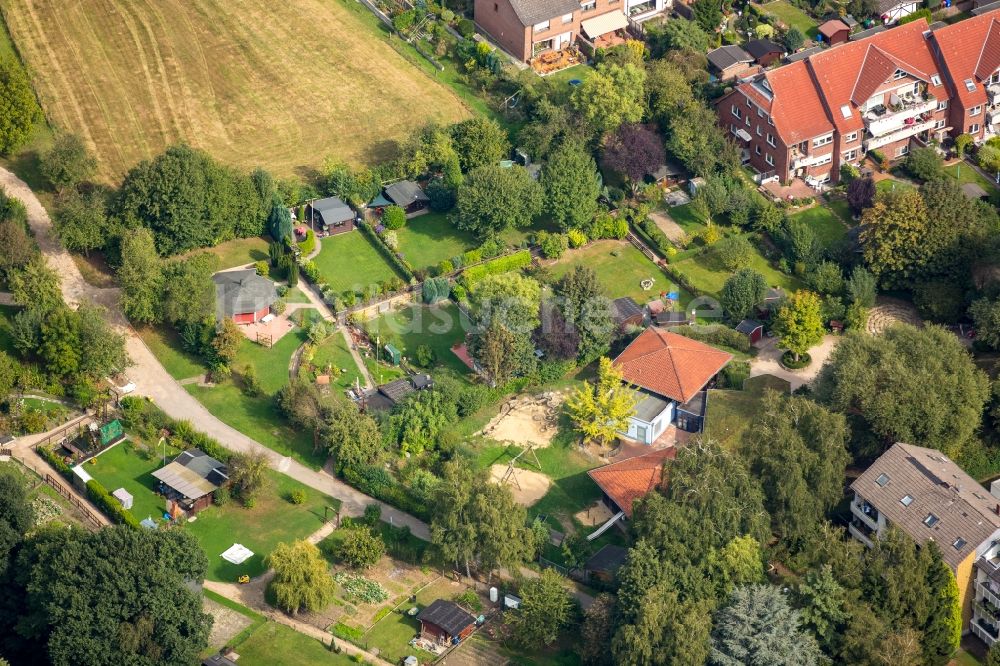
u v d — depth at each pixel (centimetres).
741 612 15675
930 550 16338
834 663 15850
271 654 15738
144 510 17450
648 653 15175
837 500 17538
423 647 16050
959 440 18388
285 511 17700
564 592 16212
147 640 14950
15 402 18475
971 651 16812
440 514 16825
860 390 18338
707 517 16625
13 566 15762
